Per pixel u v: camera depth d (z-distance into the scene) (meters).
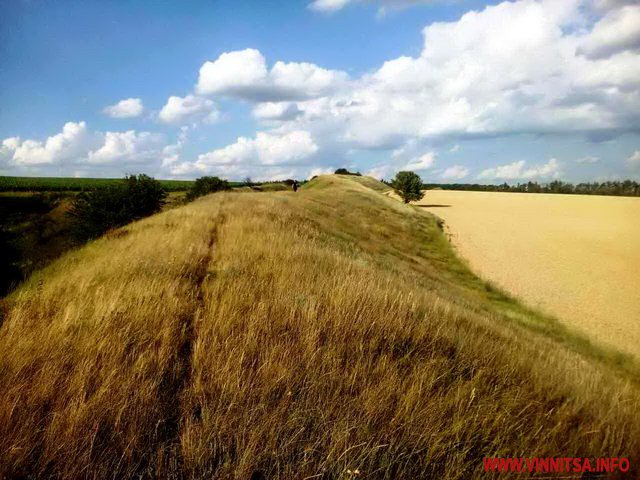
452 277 21.02
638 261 28.72
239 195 27.81
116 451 2.26
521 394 3.48
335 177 59.59
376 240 24.64
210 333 3.73
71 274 6.77
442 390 3.22
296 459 2.36
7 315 4.19
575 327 14.88
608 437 3.24
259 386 2.89
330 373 3.13
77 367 2.88
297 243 10.52
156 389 2.76
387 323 4.29
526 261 27.53
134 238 10.09
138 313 4.01
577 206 73.69
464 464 2.50
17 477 2.06
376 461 2.40
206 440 2.31
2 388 2.59
